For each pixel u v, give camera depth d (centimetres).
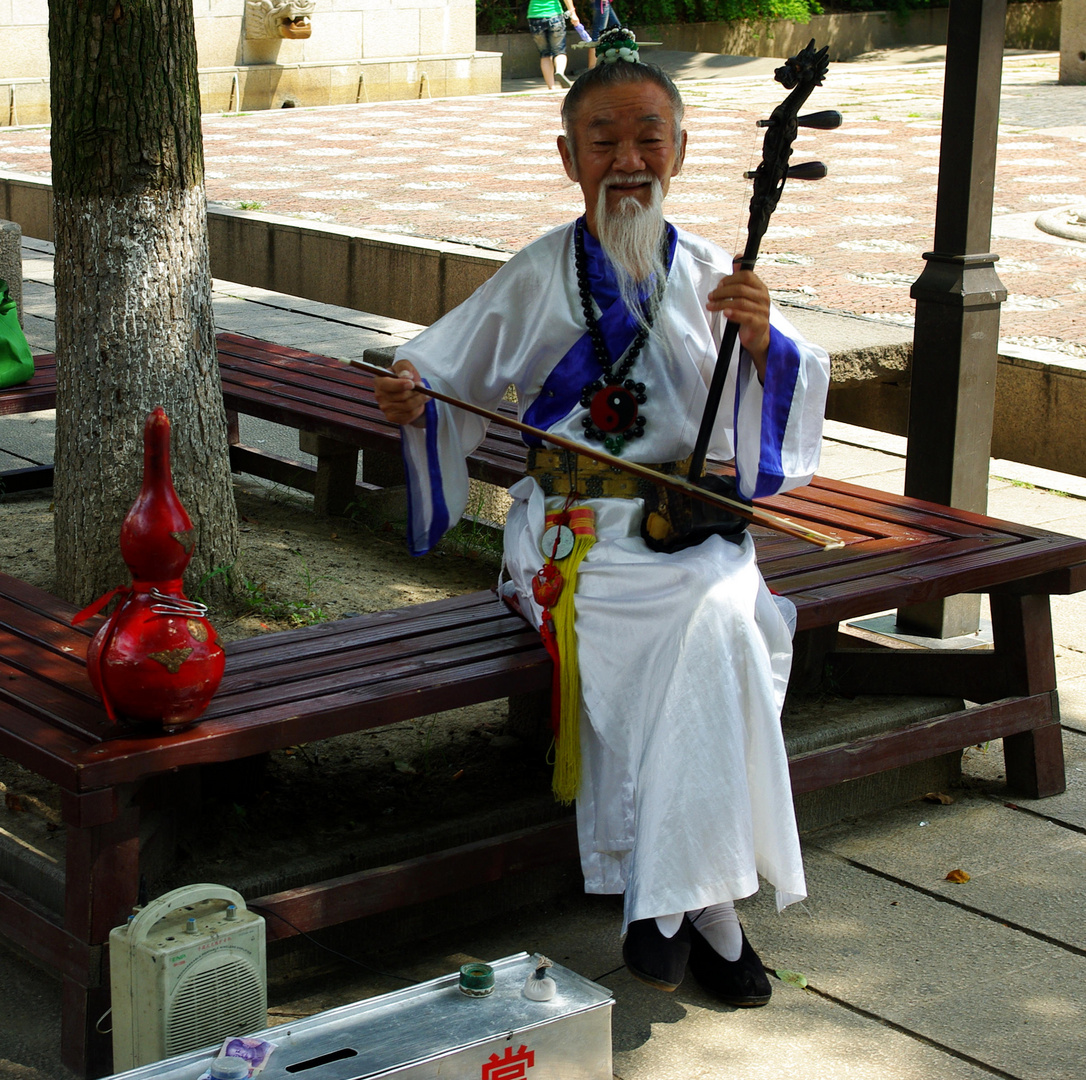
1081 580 360
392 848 306
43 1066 264
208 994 243
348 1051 227
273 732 259
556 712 291
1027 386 531
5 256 691
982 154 415
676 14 2747
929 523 381
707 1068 266
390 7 2008
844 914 319
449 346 311
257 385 522
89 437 391
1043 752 371
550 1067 240
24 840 305
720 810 266
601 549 295
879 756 338
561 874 329
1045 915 318
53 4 370
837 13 2994
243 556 480
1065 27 2111
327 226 852
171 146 380
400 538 523
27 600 324
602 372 301
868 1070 266
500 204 1131
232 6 1866
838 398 533
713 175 1285
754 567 291
